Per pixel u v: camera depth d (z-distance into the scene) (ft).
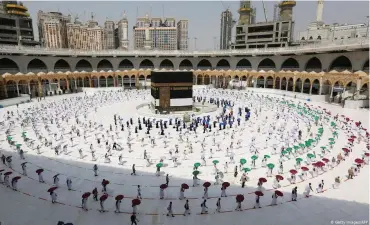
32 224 49.96
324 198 58.18
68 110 150.71
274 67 251.80
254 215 52.85
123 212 53.88
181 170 73.05
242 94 213.87
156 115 133.69
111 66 273.33
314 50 195.62
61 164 76.74
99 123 122.42
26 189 62.75
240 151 86.99
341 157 75.10
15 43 258.98
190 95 147.64
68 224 44.83
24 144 92.79
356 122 112.47
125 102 180.34
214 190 62.34
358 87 151.64
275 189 62.44
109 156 82.58
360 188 61.87
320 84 180.24
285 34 288.10
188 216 52.60
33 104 168.55
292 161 78.18
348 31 276.00
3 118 130.82
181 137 97.35
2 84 177.68
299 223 50.08
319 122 121.39
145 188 63.21
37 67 231.50
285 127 114.93
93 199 58.23
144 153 80.43
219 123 114.11
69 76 219.20
